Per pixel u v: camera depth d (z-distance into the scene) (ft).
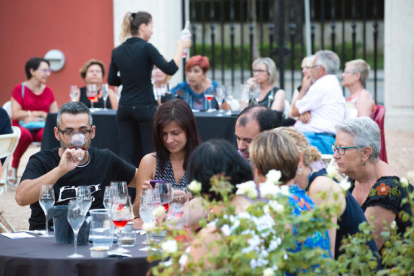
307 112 28.27
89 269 12.01
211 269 8.80
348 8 136.77
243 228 9.05
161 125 16.88
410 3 46.24
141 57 27.89
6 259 12.28
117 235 14.07
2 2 48.47
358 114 28.35
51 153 16.53
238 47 115.24
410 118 47.01
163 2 45.34
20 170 37.04
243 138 16.08
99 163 16.72
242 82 47.29
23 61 48.73
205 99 32.86
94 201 16.55
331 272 9.24
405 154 38.63
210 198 10.41
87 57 47.73
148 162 17.31
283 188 9.18
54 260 12.01
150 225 9.39
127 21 28.45
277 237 9.11
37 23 48.21
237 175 10.42
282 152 11.14
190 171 10.62
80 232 13.39
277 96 32.50
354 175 15.40
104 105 32.99
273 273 8.44
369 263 9.60
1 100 49.29
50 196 14.24
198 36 132.46
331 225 9.06
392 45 46.83
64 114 15.90
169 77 34.24
